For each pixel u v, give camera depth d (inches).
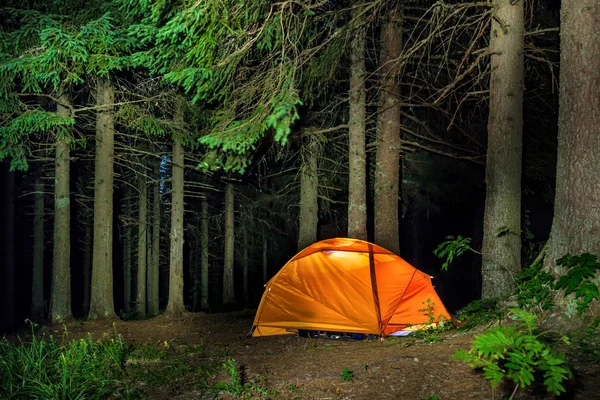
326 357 268.5
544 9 426.3
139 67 540.7
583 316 216.4
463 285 788.6
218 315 546.6
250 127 245.6
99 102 516.4
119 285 1146.0
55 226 504.4
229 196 886.4
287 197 739.4
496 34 312.7
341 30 347.6
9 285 880.3
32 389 214.2
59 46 404.2
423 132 575.2
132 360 279.7
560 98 239.8
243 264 1044.5
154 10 290.2
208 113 509.4
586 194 226.8
